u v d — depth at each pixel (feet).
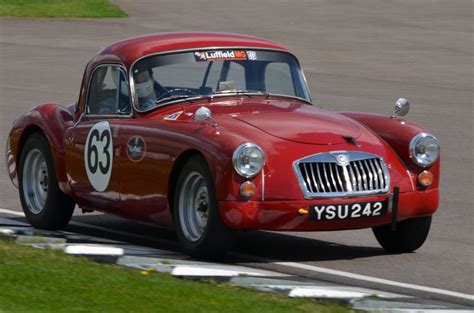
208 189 89.97
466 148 167.43
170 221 95.25
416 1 409.69
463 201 128.36
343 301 74.84
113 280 79.36
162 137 94.84
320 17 361.71
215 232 89.81
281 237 106.73
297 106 102.99
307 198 89.45
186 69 103.30
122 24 335.26
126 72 103.19
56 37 305.94
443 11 382.22
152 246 102.01
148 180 96.22
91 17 349.20
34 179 112.16
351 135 94.53
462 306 78.54
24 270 81.82
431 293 83.61
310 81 240.53
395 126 97.96
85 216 118.62
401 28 339.57
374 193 92.02
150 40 106.32
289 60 108.68
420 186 95.35
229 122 95.14
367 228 103.09
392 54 286.46
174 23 339.57
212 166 89.04
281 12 371.97
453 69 262.67
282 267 91.86
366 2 404.57
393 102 213.66
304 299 75.61
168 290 76.64
